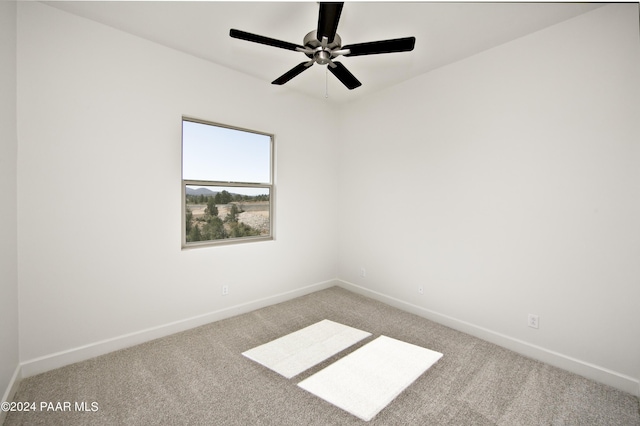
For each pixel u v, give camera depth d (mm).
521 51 2455
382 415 1756
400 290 3486
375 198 3758
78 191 2260
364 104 3875
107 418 1713
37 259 2107
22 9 2021
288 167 3684
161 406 1817
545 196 2350
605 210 2074
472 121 2785
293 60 2928
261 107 3377
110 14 2213
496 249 2643
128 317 2529
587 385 2061
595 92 2102
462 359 2379
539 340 2396
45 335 2152
